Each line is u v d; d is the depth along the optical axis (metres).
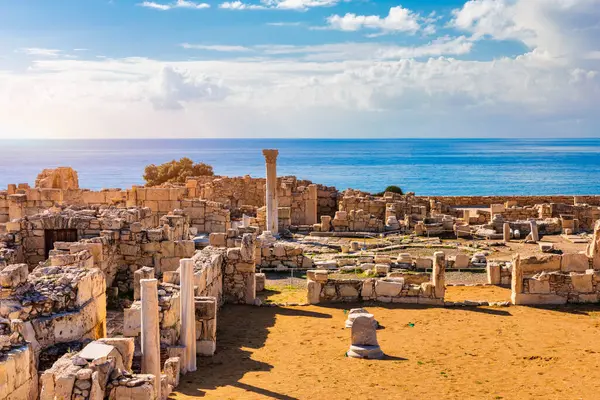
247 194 65.50
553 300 30.11
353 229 53.75
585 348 23.59
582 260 31.59
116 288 28.55
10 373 14.26
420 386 19.67
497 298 31.47
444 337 25.11
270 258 39.66
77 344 18.92
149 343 17.61
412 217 55.25
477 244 47.81
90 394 13.51
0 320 15.18
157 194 49.16
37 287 19.56
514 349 23.58
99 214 35.47
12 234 32.47
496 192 119.25
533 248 46.09
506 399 18.61
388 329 26.25
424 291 30.27
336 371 21.08
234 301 30.81
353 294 30.75
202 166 91.06
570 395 18.92
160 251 32.16
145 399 14.31
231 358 22.53
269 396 18.50
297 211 60.41
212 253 30.56
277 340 24.80
